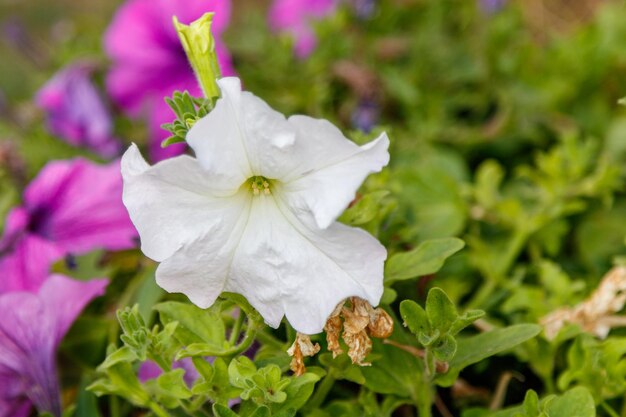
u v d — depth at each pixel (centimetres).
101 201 45
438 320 32
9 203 49
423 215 47
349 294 31
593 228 49
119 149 59
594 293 39
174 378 34
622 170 51
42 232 45
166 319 35
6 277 44
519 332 34
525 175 49
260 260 32
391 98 59
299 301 31
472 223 48
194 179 31
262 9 85
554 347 38
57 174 45
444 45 61
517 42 62
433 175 48
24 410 40
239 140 31
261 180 32
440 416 41
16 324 39
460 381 41
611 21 59
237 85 30
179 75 54
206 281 32
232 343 34
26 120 62
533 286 46
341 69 56
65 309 40
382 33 64
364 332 32
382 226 39
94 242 44
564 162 50
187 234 31
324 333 36
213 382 33
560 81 57
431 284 40
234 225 32
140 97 56
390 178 42
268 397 32
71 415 41
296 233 31
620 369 36
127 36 55
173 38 53
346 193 30
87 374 41
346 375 34
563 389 38
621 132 55
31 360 39
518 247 46
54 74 65
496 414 35
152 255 31
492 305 44
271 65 56
